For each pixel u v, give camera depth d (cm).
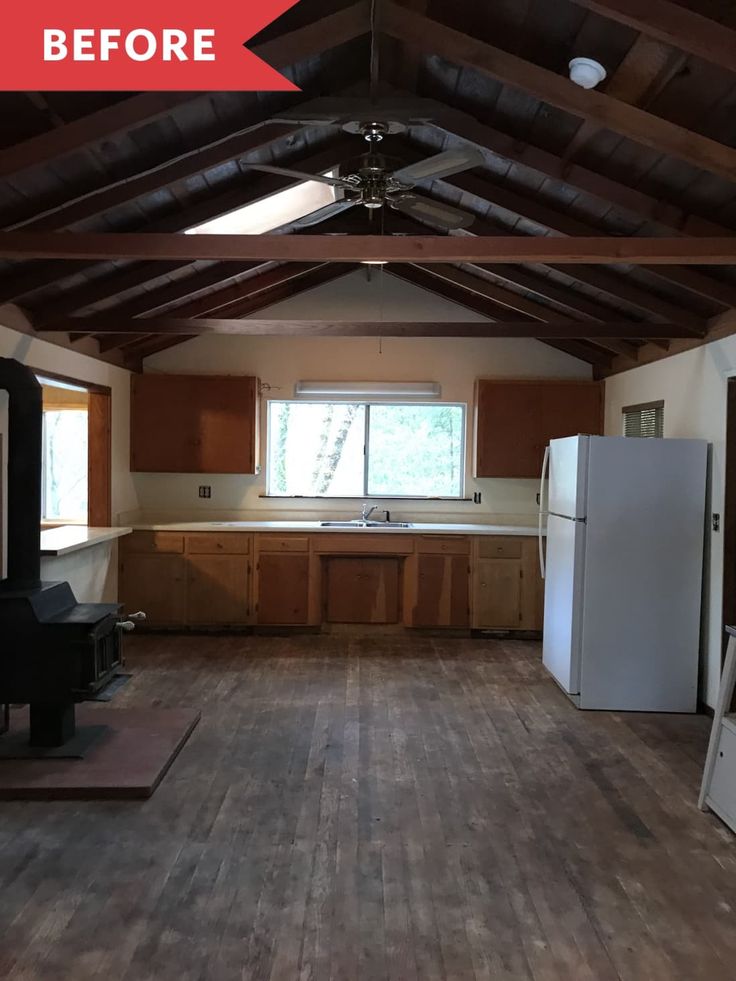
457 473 611
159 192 329
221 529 545
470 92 296
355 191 311
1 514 379
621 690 403
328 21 244
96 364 503
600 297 469
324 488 611
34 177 278
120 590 548
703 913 220
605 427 578
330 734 357
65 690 307
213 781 303
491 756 335
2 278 363
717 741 285
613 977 191
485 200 362
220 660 484
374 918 214
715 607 401
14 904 217
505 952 200
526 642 543
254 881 231
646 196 309
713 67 225
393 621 559
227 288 521
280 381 598
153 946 199
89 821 268
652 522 404
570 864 246
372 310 592
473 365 599
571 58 252
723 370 398
